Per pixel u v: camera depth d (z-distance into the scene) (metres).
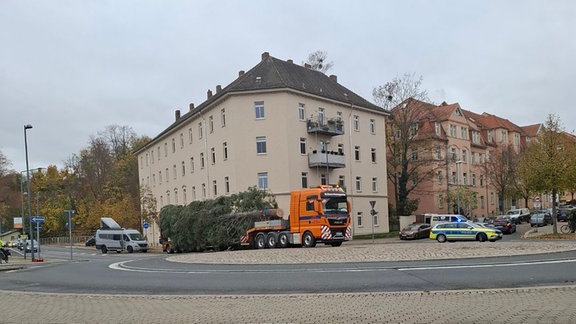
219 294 11.69
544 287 10.52
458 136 73.88
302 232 32.06
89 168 94.75
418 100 58.75
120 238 51.59
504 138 85.75
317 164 47.88
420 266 15.75
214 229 38.72
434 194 66.94
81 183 96.00
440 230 35.78
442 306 8.96
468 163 75.62
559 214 59.19
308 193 31.95
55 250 64.25
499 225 47.69
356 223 53.44
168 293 12.44
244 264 19.70
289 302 9.95
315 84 53.69
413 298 9.85
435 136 62.44
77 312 9.95
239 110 47.50
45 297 12.37
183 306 10.05
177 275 16.80
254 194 39.28
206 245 40.06
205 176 53.66
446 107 74.50
